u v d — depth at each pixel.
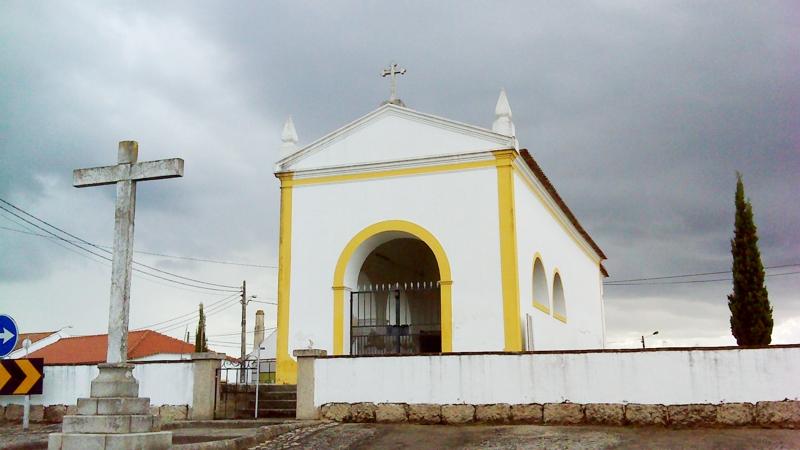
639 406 11.64
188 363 14.55
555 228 23.31
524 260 18.08
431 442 11.13
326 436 11.74
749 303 20.22
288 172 18.92
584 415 11.85
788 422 11.02
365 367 12.99
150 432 9.75
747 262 20.52
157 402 14.57
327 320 17.83
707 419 11.34
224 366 15.97
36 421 15.38
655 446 10.27
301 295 18.16
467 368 12.48
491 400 12.28
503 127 17.55
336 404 13.01
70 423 9.48
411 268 23.70
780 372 11.17
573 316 25.73
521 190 18.48
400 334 18.12
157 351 38.62
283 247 18.58
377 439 11.48
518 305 16.77
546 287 20.78
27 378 14.29
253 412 14.94
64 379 15.45
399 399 12.71
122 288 10.07
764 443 10.14
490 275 16.97
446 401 12.47
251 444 11.16
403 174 18.09
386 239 18.80
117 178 10.51
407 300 23.50
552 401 12.02
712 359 11.48
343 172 18.53
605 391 11.84
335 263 18.11
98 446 9.25
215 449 10.38
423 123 18.19
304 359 13.34
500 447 10.57
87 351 38.56
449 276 17.22
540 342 19.19
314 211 18.58
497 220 17.17
